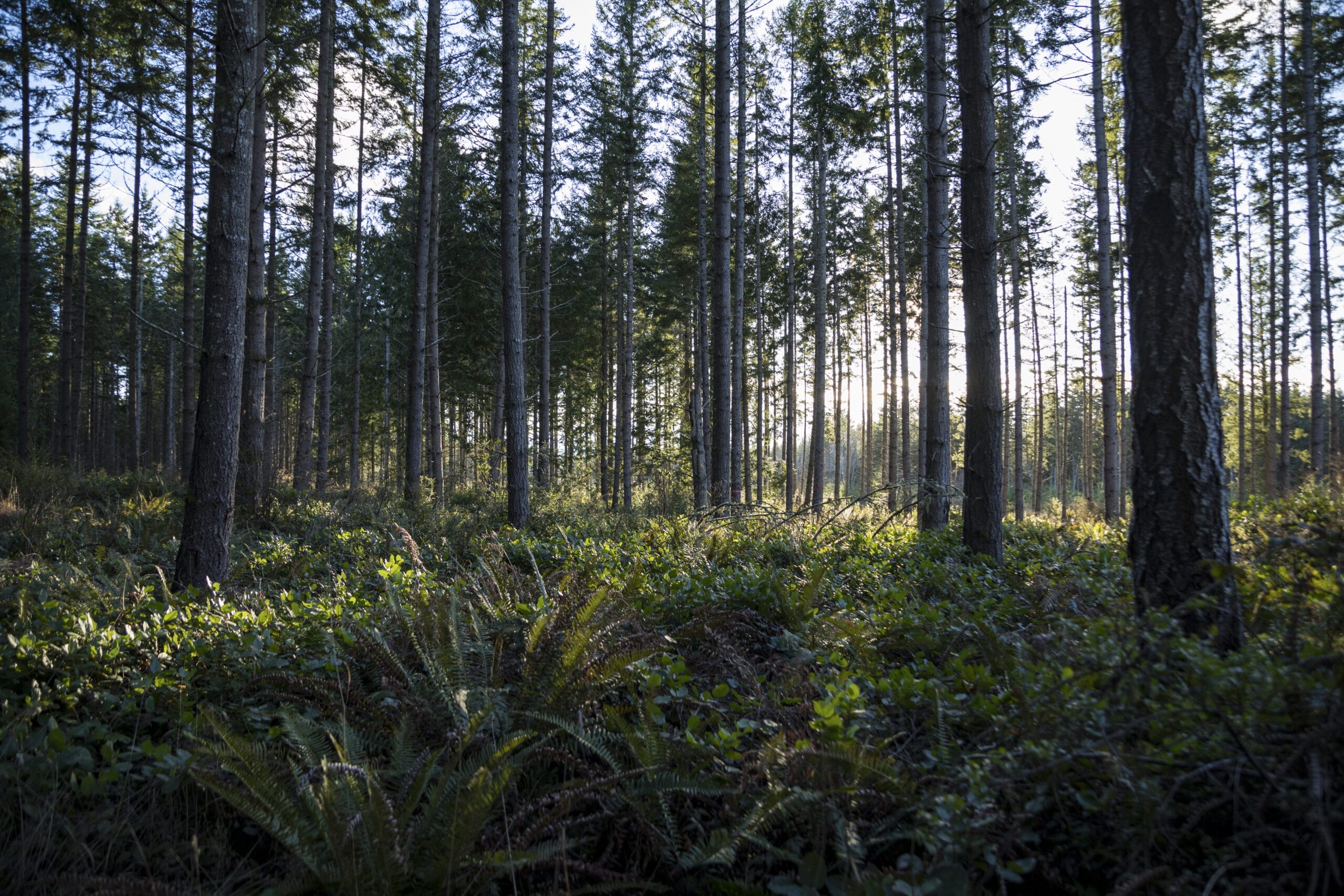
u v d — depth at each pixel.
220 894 2.65
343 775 2.78
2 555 7.31
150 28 12.56
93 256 32.16
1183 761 2.54
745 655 4.57
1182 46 3.83
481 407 34.44
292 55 14.16
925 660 4.02
